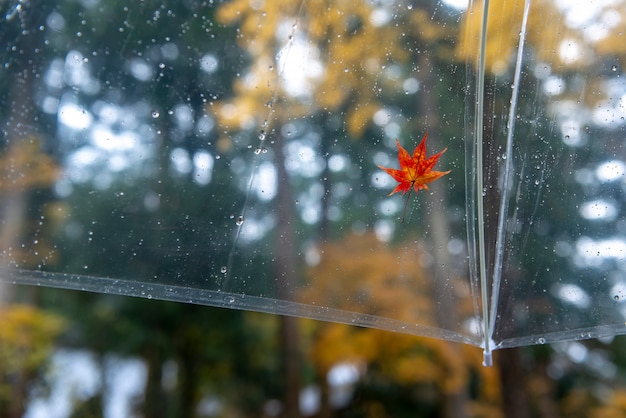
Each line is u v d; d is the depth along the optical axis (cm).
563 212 58
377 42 56
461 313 59
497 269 58
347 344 182
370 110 56
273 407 203
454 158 57
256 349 204
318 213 56
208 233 55
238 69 54
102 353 195
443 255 58
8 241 51
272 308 56
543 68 57
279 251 56
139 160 53
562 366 188
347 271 57
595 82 58
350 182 56
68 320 188
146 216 54
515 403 181
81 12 52
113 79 52
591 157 58
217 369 207
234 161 55
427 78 56
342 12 56
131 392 204
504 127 57
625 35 57
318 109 56
